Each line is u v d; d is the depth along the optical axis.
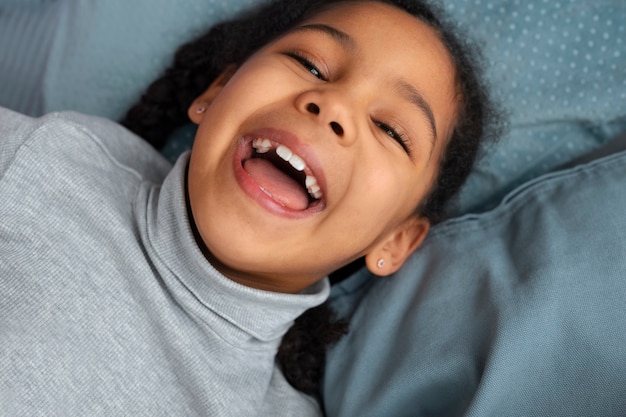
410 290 0.94
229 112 0.77
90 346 0.73
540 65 1.01
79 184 0.80
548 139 1.02
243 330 0.83
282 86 0.77
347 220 0.79
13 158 0.78
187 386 0.78
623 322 0.79
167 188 0.82
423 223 0.96
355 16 0.84
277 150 0.74
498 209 0.96
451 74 0.88
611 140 1.02
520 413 0.78
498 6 1.02
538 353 0.80
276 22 0.95
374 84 0.79
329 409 0.92
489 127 1.00
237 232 0.75
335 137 0.74
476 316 0.85
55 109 1.07
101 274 0.77
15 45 1.10
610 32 1.01
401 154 0.81
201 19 1.05
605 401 0.77
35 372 0.69
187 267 0.80
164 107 1.03
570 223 0.88
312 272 0.85
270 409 0.87
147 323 0.78
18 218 0.76
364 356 0.90
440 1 1.00
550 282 0.83
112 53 1.06
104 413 0.72
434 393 0.85
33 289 0.73
